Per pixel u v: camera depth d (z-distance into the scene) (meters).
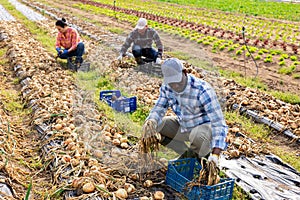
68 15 18.69
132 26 16.02
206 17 20.92
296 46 12.66
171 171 4.29
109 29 14.45
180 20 19.03
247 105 7.08
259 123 6.59
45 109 6.28
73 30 8.86
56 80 7.93
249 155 5.32
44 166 4.80
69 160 4.72
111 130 5.42
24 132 5.80
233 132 6.02
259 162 5.14
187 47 7.18
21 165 4.88
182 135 4.45
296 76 9.55
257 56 11.30
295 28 17.50
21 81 8.07
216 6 27.48
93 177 4.30
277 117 6.54
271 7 27.70
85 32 13.31
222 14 22.52
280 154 5.51
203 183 3.94
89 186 4.11
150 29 7.03
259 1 33.03
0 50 10.87
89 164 4.61
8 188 4.24
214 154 3.89
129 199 4.14
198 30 15.70
